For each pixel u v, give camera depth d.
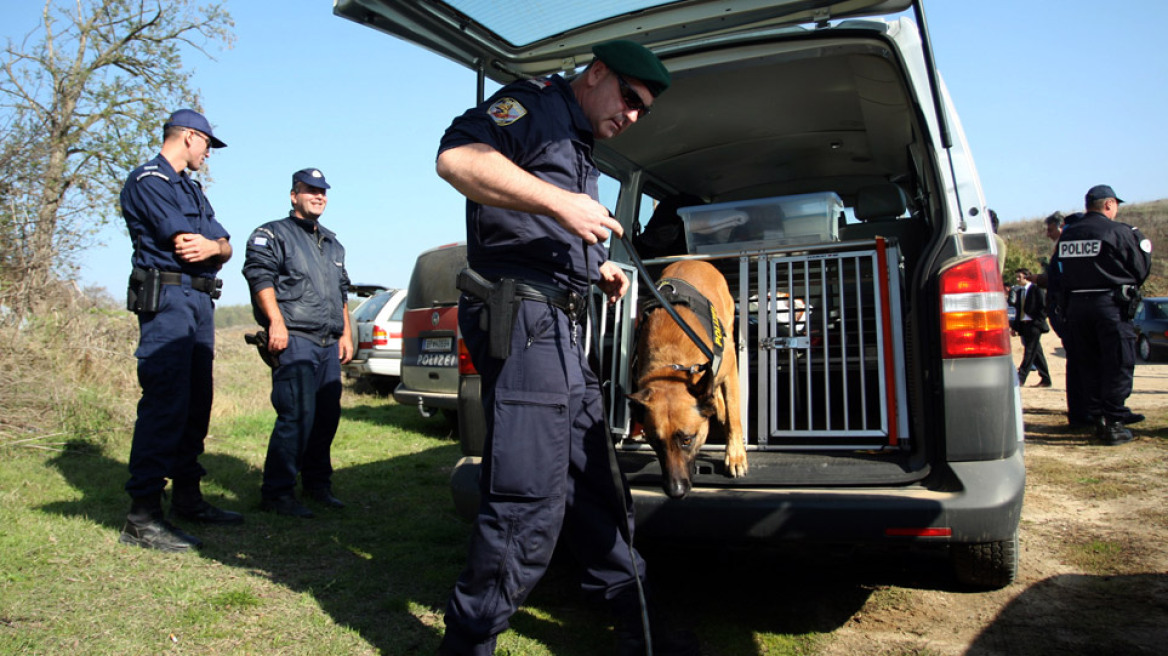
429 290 7.37
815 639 2.62
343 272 4.75
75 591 2.85
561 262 2.19
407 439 7.04
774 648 2.55
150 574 3.09
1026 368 10.88
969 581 2.99
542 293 2.15
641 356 3.38
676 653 2.34
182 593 2.90
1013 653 2.46
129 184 3.58
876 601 2.98
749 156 4.79
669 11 2.81
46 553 3.24
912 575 3.28
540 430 2.11
